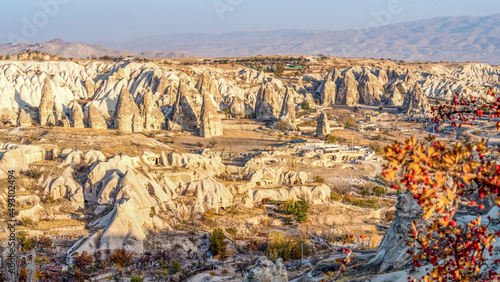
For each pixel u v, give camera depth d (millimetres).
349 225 109188
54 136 121688
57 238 88812
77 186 104188
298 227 105000
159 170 112062
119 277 78625
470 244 18312
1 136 122625
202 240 94000
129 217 91125
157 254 87500
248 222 105062
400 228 58688
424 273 51812
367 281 56000
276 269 57969
